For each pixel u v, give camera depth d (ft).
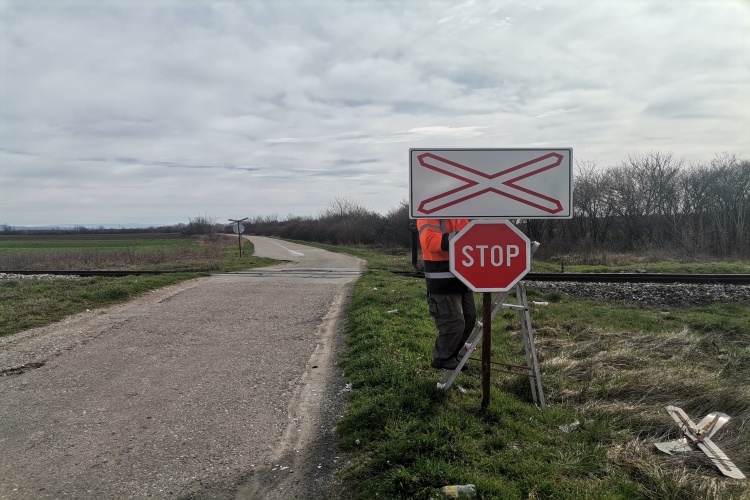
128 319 29.99
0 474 12.12
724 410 14.73
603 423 13.71
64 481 11.76
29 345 23.97
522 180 14.25
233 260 77.87
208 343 24.53
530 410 14.73
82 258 80.38
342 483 11.40
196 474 12.03
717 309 33.30
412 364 18.69
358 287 41.47
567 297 37.65
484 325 14.28
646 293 37.68
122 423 15.02
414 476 10.69
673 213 103.35
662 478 10.68
